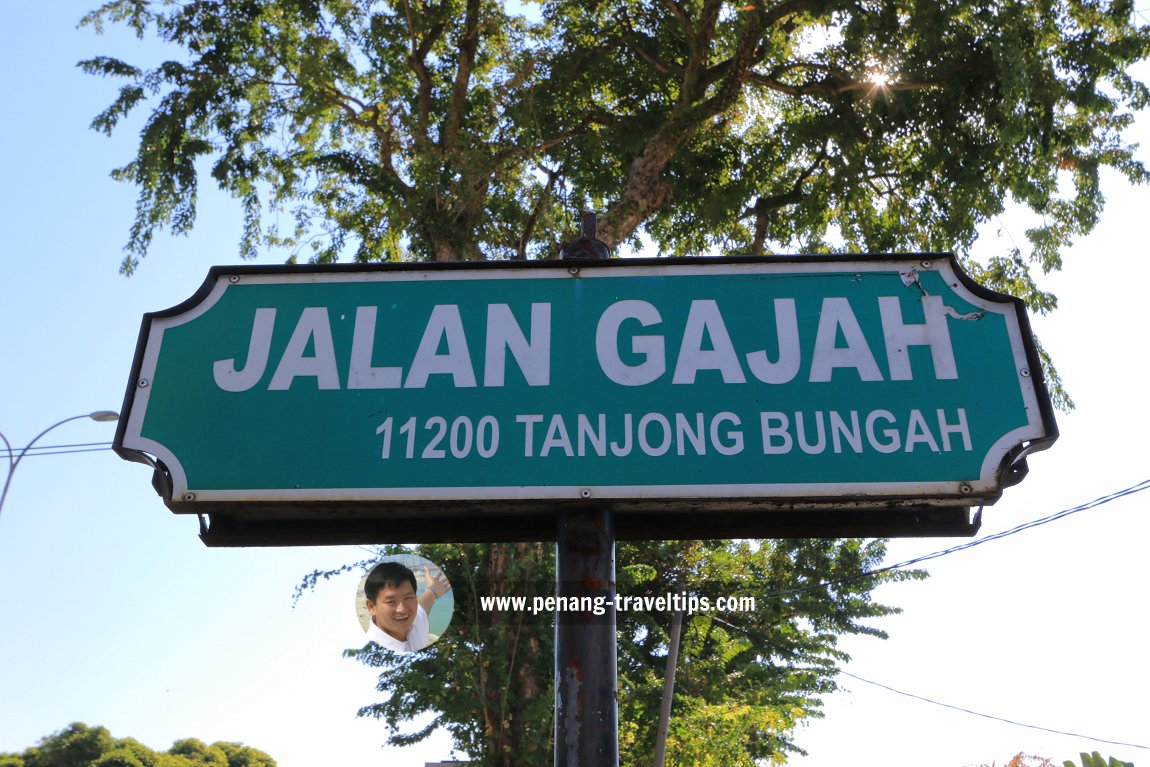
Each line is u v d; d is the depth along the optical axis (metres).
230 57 16.73
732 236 18.62
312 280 3.23
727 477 2.88
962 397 2.97
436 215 16.33
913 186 16.06
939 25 13.57
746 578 21.05
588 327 3.12
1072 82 14.18
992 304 3.10
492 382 3.04
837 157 16.25
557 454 2.93
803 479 2.87
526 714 12.09
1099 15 14.22
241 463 2.94
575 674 2.72
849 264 3.20
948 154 15.00
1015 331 3.06
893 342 3.06
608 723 2.68
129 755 38.66
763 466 2.89
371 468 2.93
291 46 17.20
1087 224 14.88
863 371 3.02
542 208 17.30
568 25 17.66
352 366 3.08
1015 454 2.89
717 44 17.06
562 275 3.22
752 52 15.23
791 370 3.03
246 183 17.44
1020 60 13.16
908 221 16.59
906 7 14.04
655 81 17.45
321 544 3.17
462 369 3.07
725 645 20.48
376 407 3.02
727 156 17.86
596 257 3.29
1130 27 14.16
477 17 17.39
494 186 17.11
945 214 15.91
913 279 3.16
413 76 17.98
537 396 3.02
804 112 17.38
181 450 2.96
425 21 17.44
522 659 12.81
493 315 3.16
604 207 18.22
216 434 2.98
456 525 3.16
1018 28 13.64
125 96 16.27
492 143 16.47
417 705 13.08
